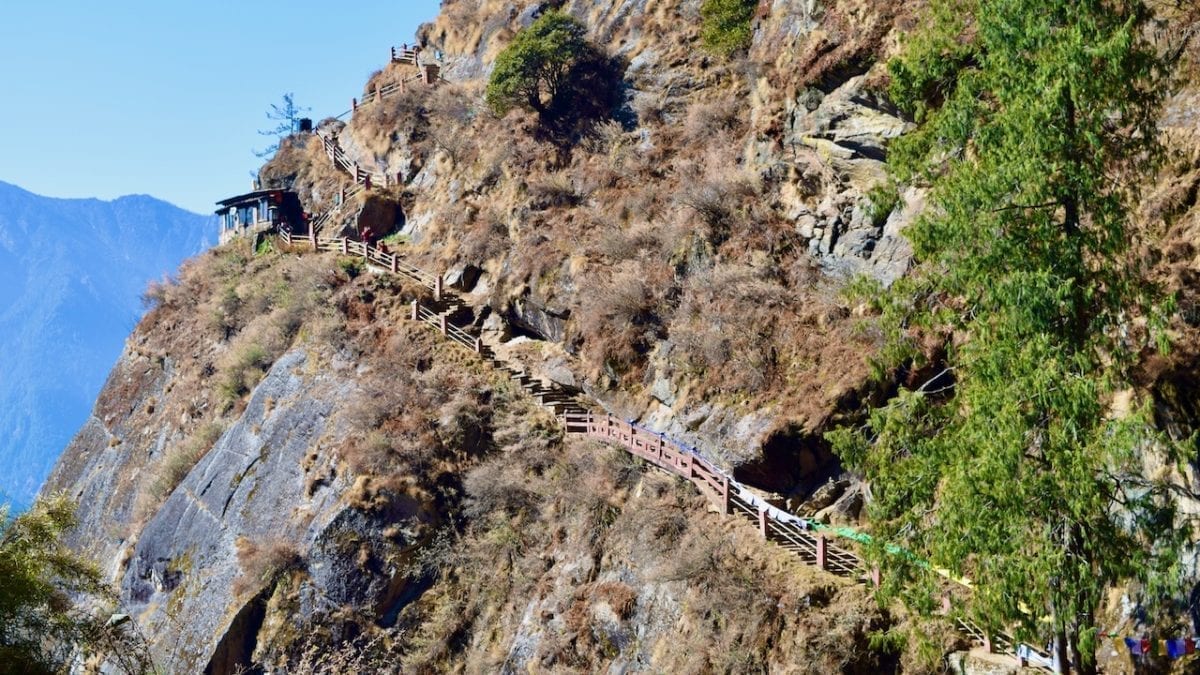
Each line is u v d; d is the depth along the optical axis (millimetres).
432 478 38438
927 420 22953
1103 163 20016
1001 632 22578
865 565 25734
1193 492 20719
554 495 35781
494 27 59062
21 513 27094
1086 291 19250
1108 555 18797
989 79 21234
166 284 60750
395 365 43156
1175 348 21922
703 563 28375
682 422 34000
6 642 25438
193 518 42812
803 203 35969
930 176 22188
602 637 30344
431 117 56594
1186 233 23047
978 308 21156
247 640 36938
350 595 36406
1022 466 19031
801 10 39656
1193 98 24500
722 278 35312
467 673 33000
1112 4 20125
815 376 31547
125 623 33500
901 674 23594
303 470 40500
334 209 57656
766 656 25844
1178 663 19922
